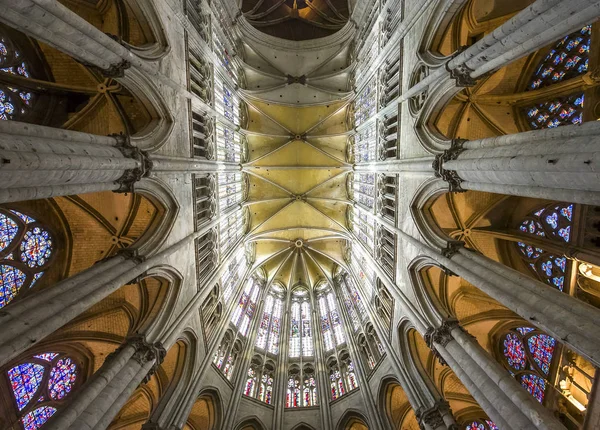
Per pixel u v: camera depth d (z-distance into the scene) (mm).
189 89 16969
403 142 17812
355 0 28172
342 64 29906
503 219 19406
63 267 16234
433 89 14594
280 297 32344
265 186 31609
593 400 8977
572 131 7848
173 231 15320
